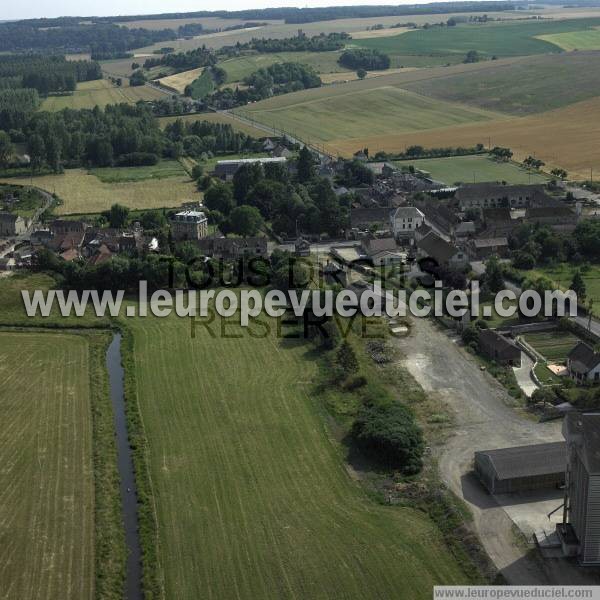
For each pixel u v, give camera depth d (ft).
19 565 341.21
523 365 531.50
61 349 574.56
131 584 333.01
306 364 539.29
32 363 549.13
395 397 488.02
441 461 418.31
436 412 468.75
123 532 364.79
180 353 561.02
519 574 333.42
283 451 431.84
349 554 346.74
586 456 328.08
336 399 488.44
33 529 365.40
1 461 423.23
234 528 366.02
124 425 463.83
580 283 634.84
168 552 350.02
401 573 334.44
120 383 520.83
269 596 322.55
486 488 394.11
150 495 391.45
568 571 335.06
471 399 484.33
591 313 602.03
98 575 334.85
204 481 403.75
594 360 495.41
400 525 366.63
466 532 358.23
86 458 425.28
